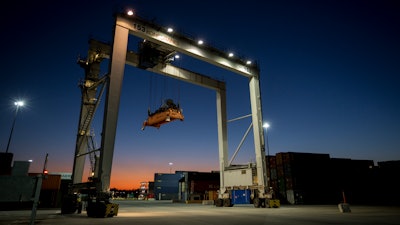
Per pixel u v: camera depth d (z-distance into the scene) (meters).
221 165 35.84
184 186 61.47
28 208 29.09
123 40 24.06
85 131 26.59
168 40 27.88
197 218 17.09
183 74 34.94
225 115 38.25
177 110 30.81
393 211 22.97
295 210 24.91
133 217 18.17
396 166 43.78
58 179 34.28
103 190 19.66
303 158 43.81
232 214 20.36
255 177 31.41
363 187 45.12
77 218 17.42
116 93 22.28
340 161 46.34
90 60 28.86
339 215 18.80
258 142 31.95
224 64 32.44
